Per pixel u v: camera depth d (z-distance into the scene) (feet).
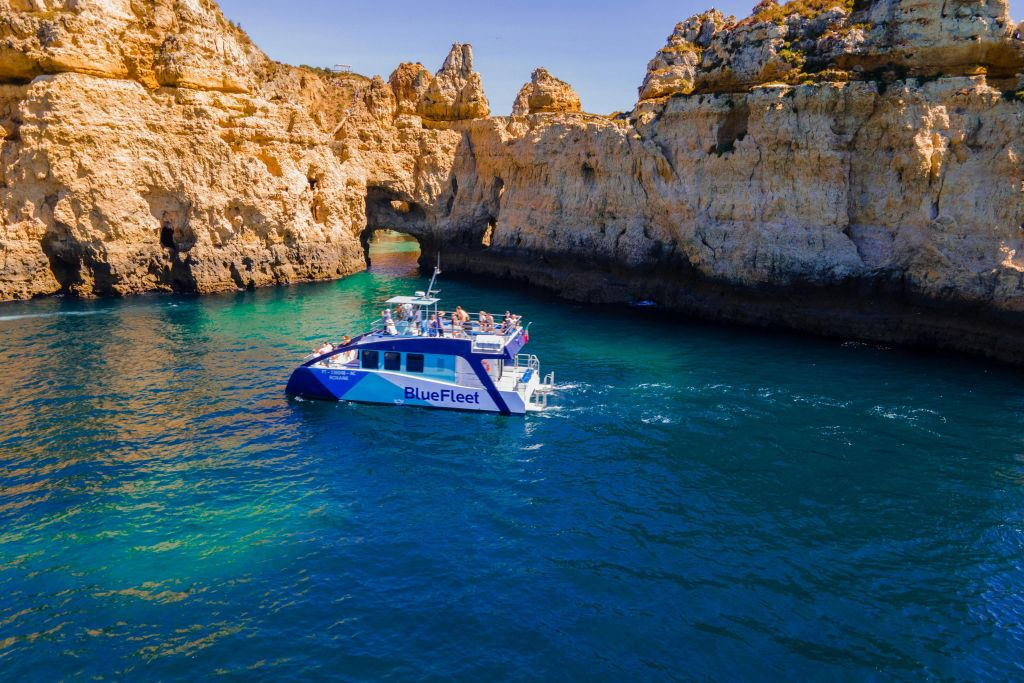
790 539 68.28
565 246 206.80
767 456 86.53
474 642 54.19
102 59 181.06
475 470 83.46
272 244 212.02
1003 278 123.95
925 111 133.39
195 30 193.88
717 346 138.21
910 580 61.98
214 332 147.64
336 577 62.28
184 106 191.11
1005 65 133.80
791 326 152.66
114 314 163.02
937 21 134.92
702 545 67.36
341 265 234.17
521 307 181.68
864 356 129.80
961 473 81.66
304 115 224.12
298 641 54.08
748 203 154.61
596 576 62.54
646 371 120.98
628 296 186.70
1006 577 62.34
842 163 142.92
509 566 64.13
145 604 58.23
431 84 263.29
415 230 264.72
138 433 93.25
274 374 119.55
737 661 52.29
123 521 70.90
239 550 66.23
